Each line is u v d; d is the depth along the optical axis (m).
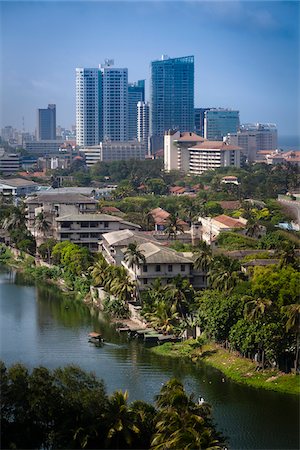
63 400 107.94
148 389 139.25
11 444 102.62
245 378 144.88
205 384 143.12
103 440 105.75
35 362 155.12
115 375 147.75
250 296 156.50
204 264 194.12
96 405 107.25
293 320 140.38
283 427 123.62
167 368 152.88
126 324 187.00
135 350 166.50
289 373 144.00
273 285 153.88
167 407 107.25
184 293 182.38
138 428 106.94
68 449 105.12
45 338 176.00
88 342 172.75
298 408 131.25
